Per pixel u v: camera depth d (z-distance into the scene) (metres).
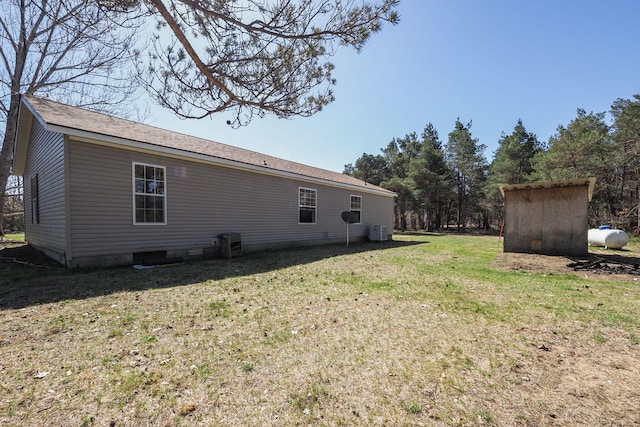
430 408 1.72
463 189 27.22
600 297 4.05
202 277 5.35
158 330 2.87
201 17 3.41
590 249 10.12
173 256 7.05
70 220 5.51
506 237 8.40
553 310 3.49
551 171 18.52
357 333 2.84
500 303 3.80
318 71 3.93
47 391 1.85
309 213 11.46
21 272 5.35
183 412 1.67
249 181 9.01
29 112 7.86
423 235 21.28
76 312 3.35
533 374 2.10
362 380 2.02
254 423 1.59
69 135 5.45
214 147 9.20
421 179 25.16
